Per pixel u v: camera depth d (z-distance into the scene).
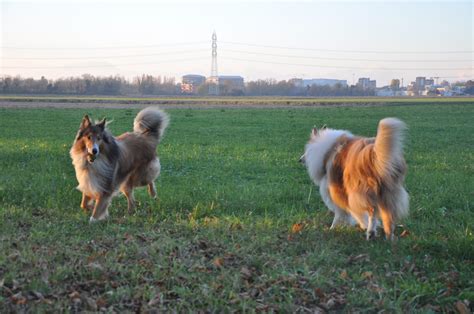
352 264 4.03
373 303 3.40
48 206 5.21
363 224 4.52
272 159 8.30
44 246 4.09
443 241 4.39
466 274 3.82
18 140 10.45
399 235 4.65
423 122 17.28
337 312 3.36
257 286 3.53
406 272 3.87
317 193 6.01
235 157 8.45
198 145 10.09
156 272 3.64
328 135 4.85
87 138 4.93
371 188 4.29
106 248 4.12
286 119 18.23
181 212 5.22
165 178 6.78
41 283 3.43
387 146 4.12
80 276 3.59
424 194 5.89
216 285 3.51
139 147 5.51
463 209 5.42
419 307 3.43
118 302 3.32
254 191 5.98
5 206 5.22
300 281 3.61
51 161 7.59
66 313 3.15
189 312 3.22
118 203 5.62
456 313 3.37
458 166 7.77
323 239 4.50
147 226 4.71
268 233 4.59
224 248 4.18
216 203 5.45
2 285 3.37
